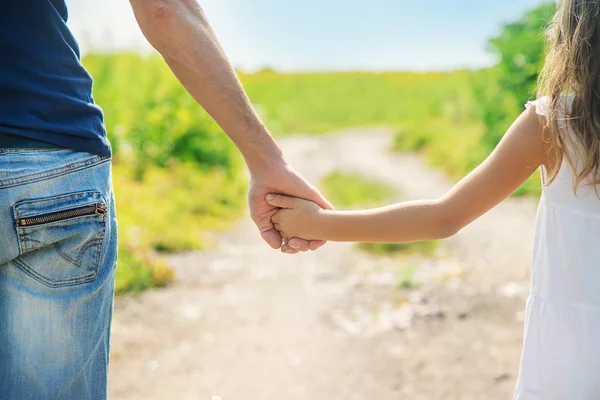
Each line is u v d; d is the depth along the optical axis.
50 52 1.55
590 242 1.53
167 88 9.40
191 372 3.56
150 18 1.74
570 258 1.55
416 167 13.28
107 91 9.20
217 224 7.45
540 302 1.61
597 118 1.51
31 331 1.54
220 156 9.42
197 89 1.84
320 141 20.36
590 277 1.53
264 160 1.97
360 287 5.03
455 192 1.78
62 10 1.62
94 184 1.59
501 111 10.93
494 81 11.09
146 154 8.61
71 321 1.57
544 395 1.58
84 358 1.60
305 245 2.06
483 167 1.75
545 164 1.65
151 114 8.94
